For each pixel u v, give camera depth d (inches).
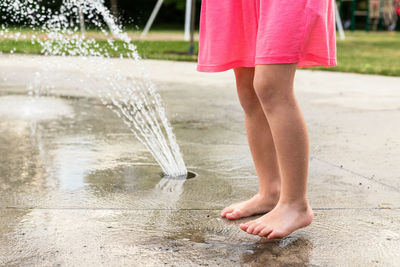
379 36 554.3
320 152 90.3
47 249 50.4
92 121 116.3
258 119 59.4
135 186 71.4
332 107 136.8
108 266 46.7
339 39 489.4
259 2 54.5
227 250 50.3
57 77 190.2
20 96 148.5
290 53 49.5
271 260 47.9
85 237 53.4
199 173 77.9
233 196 67.3
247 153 90.0
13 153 87.9
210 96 156.9
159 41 412.8
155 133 105.4
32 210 61.5
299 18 49.4
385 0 674.8
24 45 266.7
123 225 56.9
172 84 182.2
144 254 49.3
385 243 52.1
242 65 57.4
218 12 56.9
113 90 164.7
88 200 65.4
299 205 53.8
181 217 59.6
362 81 195.5
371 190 69.7
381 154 89.0
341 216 59.8
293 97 51.4
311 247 51.0
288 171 52.8
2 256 48.7
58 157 85.8
